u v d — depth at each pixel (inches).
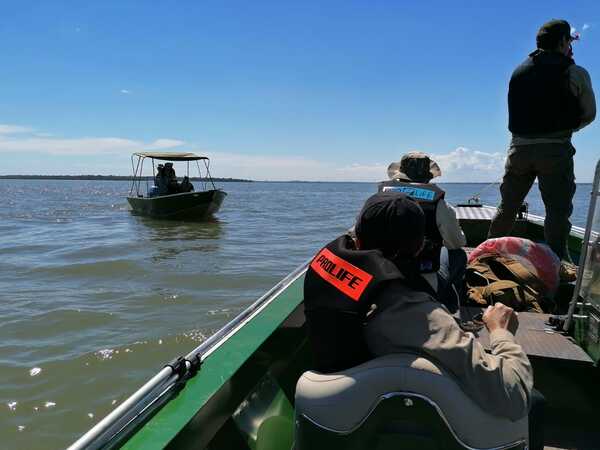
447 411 50.9
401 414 52.0
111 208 1491.1
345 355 55.7
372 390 52.4
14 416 195.6
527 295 126.9
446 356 51.2
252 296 359.6
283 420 94.1
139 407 63.9
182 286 394.0
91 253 571.8
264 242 682.8
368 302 54.2
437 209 115.8
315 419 55.1
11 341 269.3
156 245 641.0
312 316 58.1
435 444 51.8
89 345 262.1
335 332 55.6
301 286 127.6
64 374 229.1
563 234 150.5
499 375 52.6
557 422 95.9
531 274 133.1
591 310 93.4
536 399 74.0
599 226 90.0
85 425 190.7
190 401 68.1
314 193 3688.5
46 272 454.6
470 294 128.7
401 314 53.1
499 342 59.8
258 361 87.4
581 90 137.6
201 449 68.3
